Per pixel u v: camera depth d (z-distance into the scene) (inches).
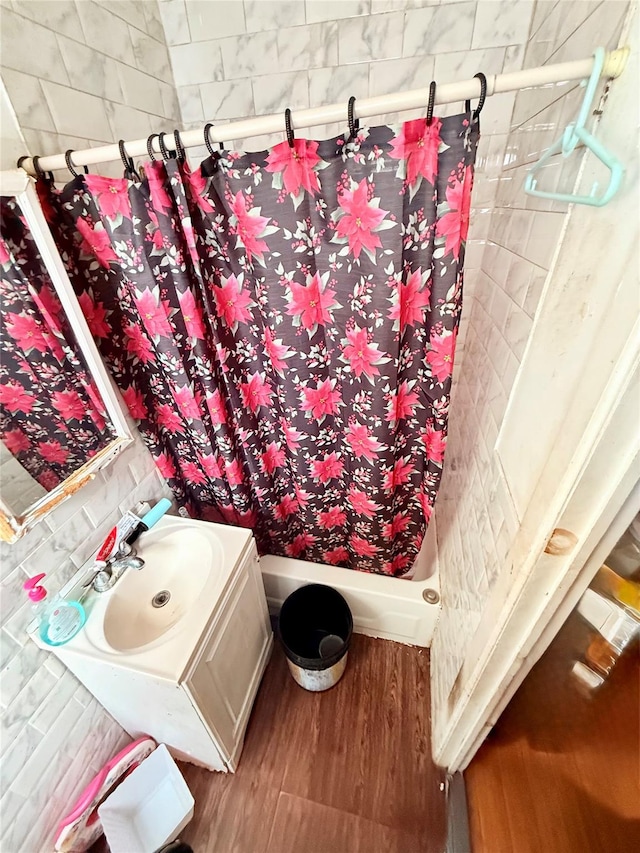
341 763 49.6
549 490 24.9
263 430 53.4
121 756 45.8
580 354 22.6
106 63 42.1
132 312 42.5
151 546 46.9
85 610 40.0
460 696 40.4
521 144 44.7
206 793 47.8
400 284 35.3
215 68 52.9
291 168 31.9
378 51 49.4
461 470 56.9
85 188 34.4
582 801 38.7
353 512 56.1
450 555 57.1
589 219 22.6
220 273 40.6
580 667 44.9
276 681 57.6
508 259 44.3
